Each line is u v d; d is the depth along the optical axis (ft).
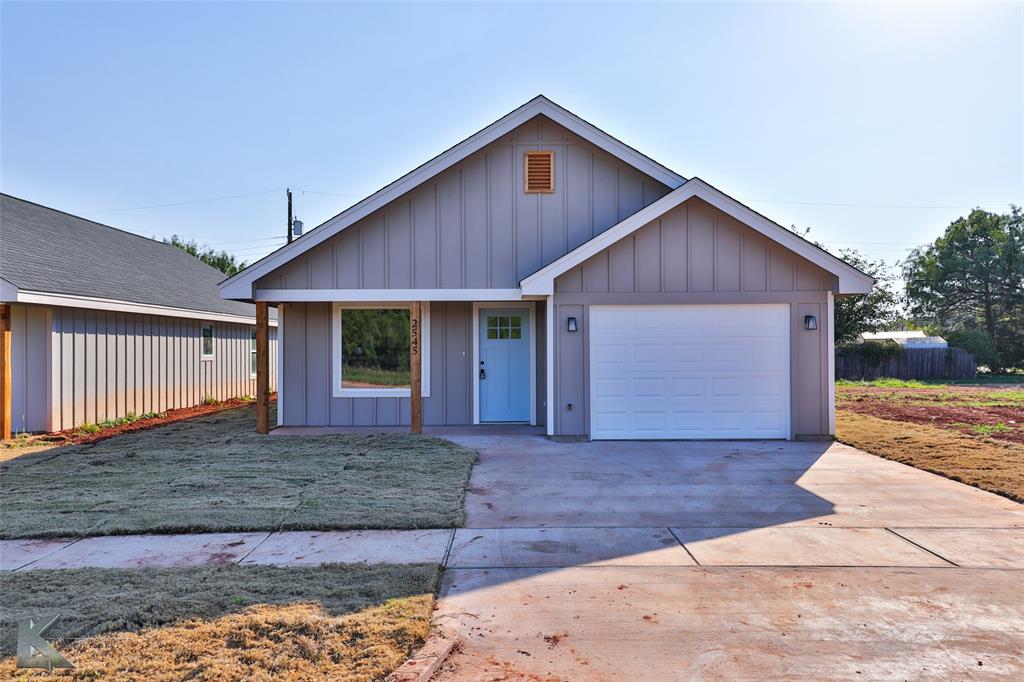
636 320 34.47
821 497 22.98
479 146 36.65
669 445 33.19
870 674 11.12
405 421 40.78
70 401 39.45
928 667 11.34
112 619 12.73
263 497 22.58
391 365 40.98
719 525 19.69
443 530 19.13
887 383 87.51
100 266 47.26
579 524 19.80
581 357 34.40
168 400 50.72
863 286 33.76
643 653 11.81
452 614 13.39
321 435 35.99
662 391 34.55
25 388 37.83
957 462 28.09
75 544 17.90
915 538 18.31
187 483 24.59
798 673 11.14
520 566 16.17
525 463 28.96
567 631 12.66
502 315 41.24
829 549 17.40
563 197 37.76
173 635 12.05
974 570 15.85
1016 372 117.50
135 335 46.37
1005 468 26.86
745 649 11.96
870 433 36.29
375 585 14.51
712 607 13.74
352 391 40.68
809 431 34.45
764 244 34.24
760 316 34.55
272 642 11.84
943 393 68.33
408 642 11.91
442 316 40.83
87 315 41.09
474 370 40.78
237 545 17.78
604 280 34.24
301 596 13.94
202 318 52.70
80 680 10.57
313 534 18.78
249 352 67.41
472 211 37.40
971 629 12.75
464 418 40.83
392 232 37.01
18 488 24.12
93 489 23.86
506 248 37.50
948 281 140.56
